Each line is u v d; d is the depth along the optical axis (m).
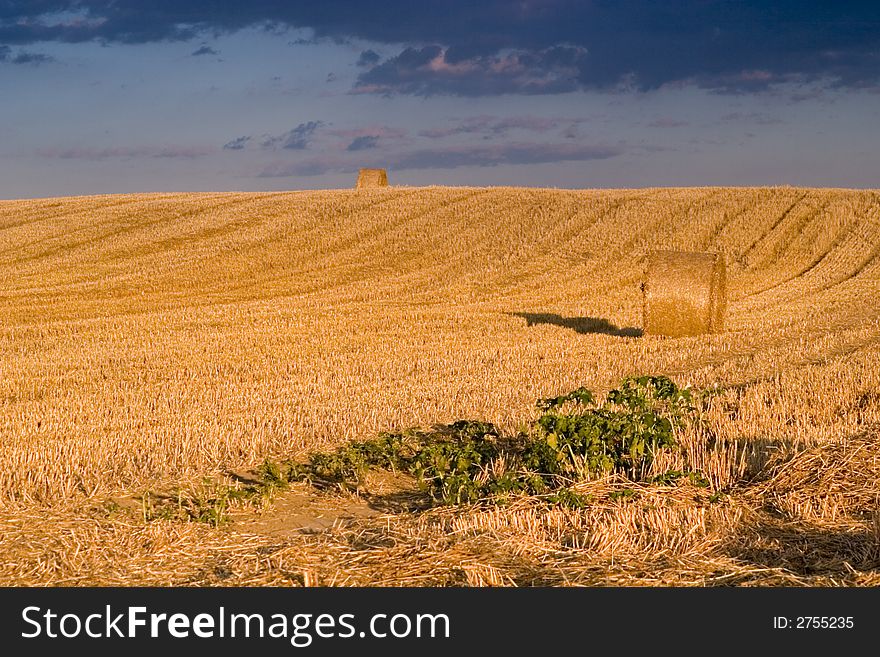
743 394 15.67
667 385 12.74
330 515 10.10
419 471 11.10
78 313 32.72
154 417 14.80
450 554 8.27
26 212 57.94
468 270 42.88
